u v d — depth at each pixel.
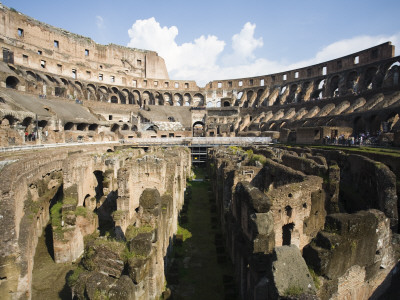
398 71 59.59
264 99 96.94
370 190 19.08
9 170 13.86
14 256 10.40
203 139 61.84
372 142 35.31
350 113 47.53
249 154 27.20
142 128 73.94
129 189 17.64
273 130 72.44
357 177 22.31
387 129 37.97
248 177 17.88
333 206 16.88
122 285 8.18
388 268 9.80
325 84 82.50
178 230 20.45
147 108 89.19
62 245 15.27
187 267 15.30
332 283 7.89
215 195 27.33
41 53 81.81
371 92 55.81
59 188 24.06
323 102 68.44
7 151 25.59
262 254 9.49
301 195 12.37
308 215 12.91
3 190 11.40
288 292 6.43
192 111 90.56
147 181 18.67
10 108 37.53
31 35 79.31
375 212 9.40
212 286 13.57
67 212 15.77
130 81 99.19
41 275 14.15
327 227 8.44
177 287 13.46
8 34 72.50
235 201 13.84
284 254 7.05
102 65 100.56
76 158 19.78
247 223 10.98
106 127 65.69
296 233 12.22
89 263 10.09
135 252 9.79
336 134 43.22
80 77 85.25
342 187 23.91
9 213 10.89
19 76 55.75
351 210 21.25
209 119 87.56
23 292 10.63
